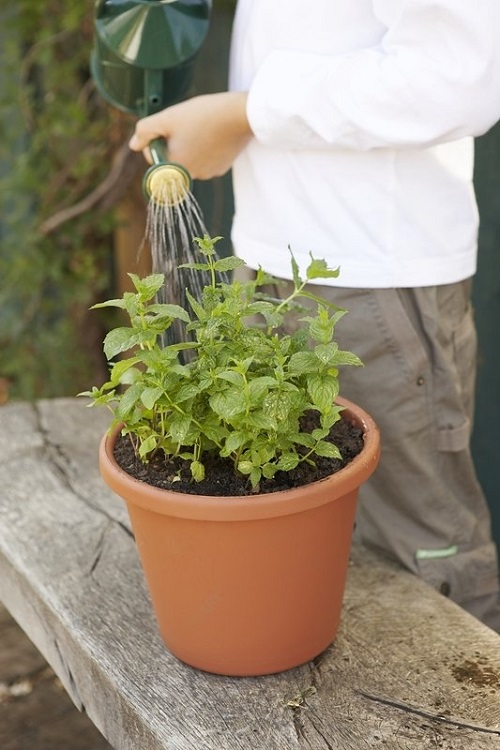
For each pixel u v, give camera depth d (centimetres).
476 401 218
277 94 131
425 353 143
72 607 136
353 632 129
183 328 134
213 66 263
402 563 150
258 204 145
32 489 169
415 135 123
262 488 114
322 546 113
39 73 305
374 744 109
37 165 304
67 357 322
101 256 316
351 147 130
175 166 130
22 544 152
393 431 146
